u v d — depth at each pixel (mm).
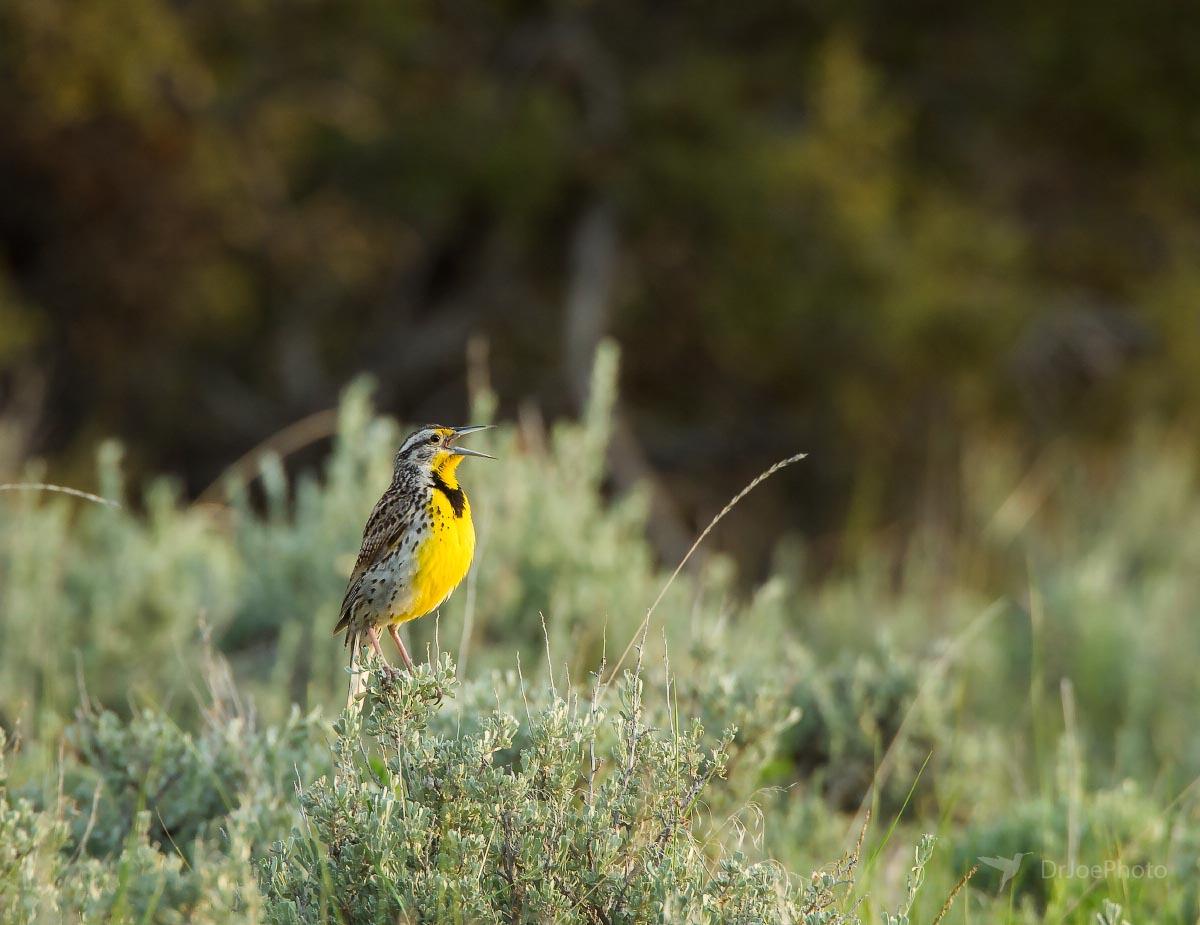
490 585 7762
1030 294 18312
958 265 18359
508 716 4227
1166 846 5547
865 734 6449
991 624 10336
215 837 4953
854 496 16578
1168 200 20250
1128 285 19750
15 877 4031
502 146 18344
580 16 20266
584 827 4008
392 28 18672
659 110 18625
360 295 21484
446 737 4816
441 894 3783
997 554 12812
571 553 8055
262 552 8539
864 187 17750
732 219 17906
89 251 17828
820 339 17812
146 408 19406
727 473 19922
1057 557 12508
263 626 8133
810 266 17750
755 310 17891
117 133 16969
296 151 18641
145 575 7867
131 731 5207
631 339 19828
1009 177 20391
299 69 18719
